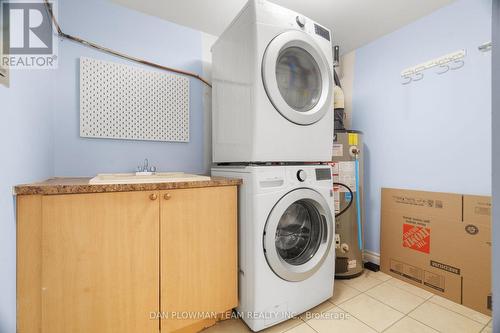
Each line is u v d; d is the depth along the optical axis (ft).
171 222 3.58
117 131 5.20
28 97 3.25
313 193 4.56
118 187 3.16
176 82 5.93
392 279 6.07
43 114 3.97
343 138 6.15
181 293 3.67
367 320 4.42
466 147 5.12
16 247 2.77
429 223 5.49
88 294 3.05
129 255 3.28
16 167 2.81
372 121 6.97
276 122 4.18
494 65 2.54
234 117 4.58
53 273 2.88
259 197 3.96
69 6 4.81
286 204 4.18
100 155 5.10
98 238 3.09
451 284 5.06
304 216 5.09
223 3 5.27
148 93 5.56
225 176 4.85
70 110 4.82
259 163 4.25
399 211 6.12
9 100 2.63
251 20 4.00
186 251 3.71
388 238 6.35
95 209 3.07
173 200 3.59
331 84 4.89
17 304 2.78
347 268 6.05
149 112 5.56
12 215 2.68
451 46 5.33
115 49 5.23
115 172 5.24
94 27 5.03
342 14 5.72
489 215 4.62
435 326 4.23
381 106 6.74
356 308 4.80
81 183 3.20
